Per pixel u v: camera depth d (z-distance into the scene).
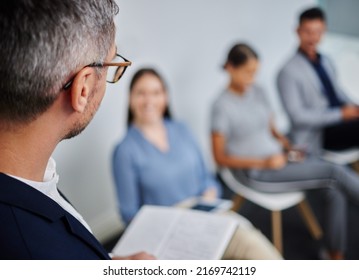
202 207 1.36
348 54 2.80
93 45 0.46
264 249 1.00
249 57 1.81
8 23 0.40
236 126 1.89
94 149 1.99
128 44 1.96
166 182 1.55
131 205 1.49
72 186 1.91
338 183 1.81
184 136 1.68
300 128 2.13
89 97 0.48
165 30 2.22
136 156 1.51
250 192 1.87
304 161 1.92
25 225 0.42
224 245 0.96
